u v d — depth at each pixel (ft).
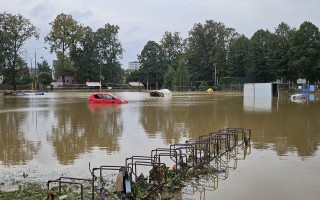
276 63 255.09
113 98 126.72
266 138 47.85
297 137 48.49
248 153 37.93
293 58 240.32
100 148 41.88
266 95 177.68
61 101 143.13
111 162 34.63
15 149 41.93
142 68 366.63
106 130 57.00
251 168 31.35
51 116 80.59
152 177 26.11
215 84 310.24
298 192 24.66
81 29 305.32
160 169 26.48
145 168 32.14
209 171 30.17
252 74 280.51
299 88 215.92
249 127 59.31
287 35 274.57
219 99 152.76
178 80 301.02
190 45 338.95
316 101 131.54
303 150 39.34
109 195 23.66
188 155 35.63
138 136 50.65
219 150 38.96
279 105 111.34
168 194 24.61
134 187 23.20
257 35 279.49
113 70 327.26
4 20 246.27
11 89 269.64
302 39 231.91
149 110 96.02
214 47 325.21
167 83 318.24
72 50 306.35
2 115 83.76
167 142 45.50
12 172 31.55
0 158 37.24
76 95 203.62
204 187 26.07
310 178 28.02
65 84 296.71
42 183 27.96
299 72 234.58
